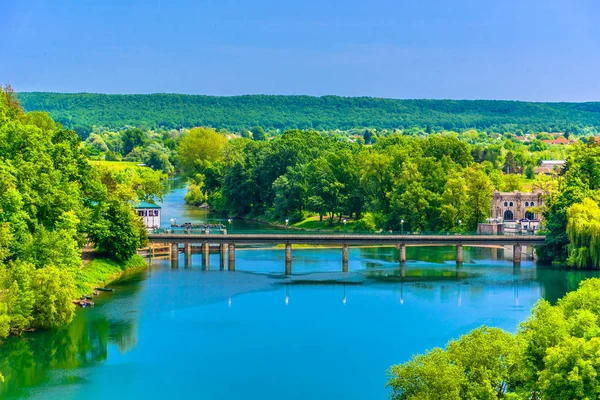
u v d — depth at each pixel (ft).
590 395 338.34
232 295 655.35
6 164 621.72
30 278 537.65
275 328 559.38
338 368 479.41
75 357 491.72
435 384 343.46
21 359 485.56
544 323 385.50
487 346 368.07
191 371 472.85
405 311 604.90
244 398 435.12
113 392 440.04
